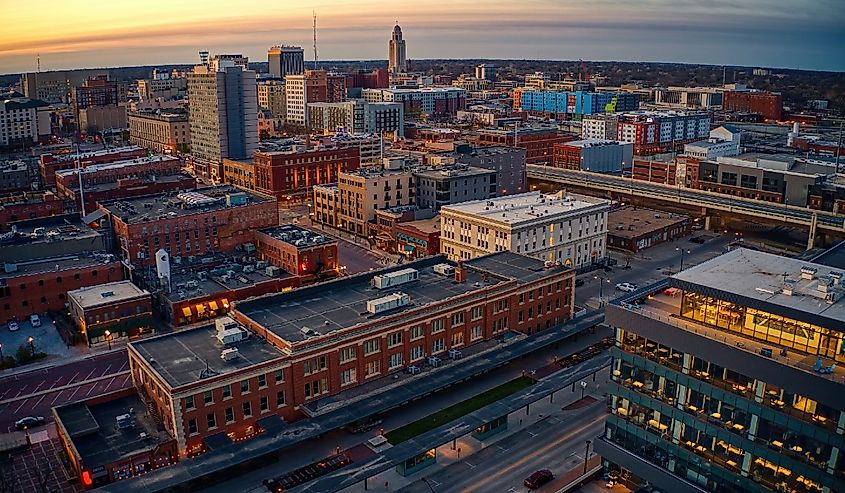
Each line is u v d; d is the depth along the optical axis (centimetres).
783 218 19662
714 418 7425
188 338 10512
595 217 17938
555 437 9969
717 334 7500
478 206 17850
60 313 14738
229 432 9450
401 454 8838
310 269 16525
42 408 11119
